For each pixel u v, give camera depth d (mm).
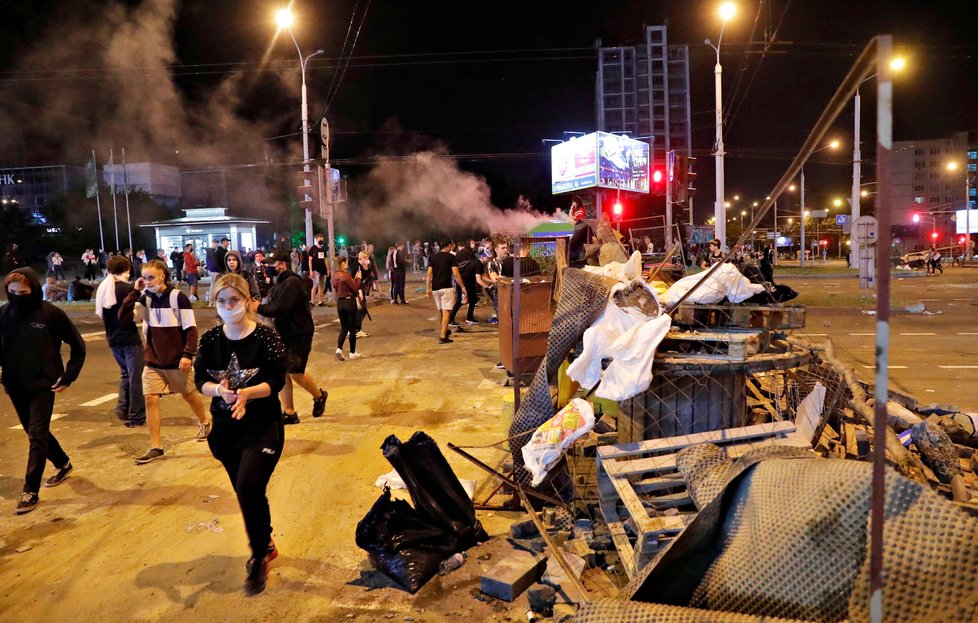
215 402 3852
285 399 6891
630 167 37844
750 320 4523
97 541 4375
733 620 2188
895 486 2186
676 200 17984
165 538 4391
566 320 4207
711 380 4113
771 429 3934
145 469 5734
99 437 6746
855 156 34750
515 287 4914
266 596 3656
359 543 3947
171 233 40438
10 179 76000
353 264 20797
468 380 8945
